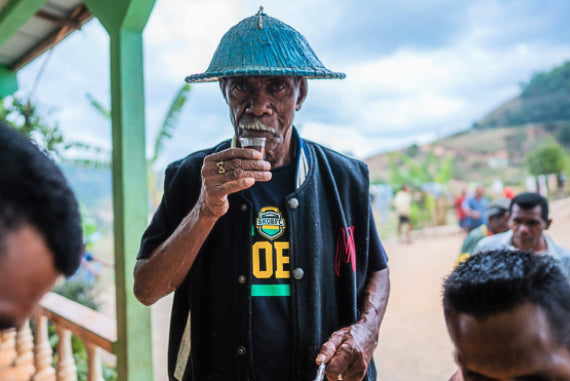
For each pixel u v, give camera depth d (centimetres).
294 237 134
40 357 302
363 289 151
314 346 131
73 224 49
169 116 819
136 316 235
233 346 132
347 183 147
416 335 610
